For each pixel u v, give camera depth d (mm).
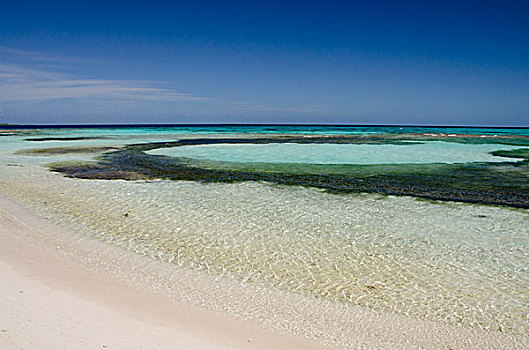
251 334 5559
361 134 64125
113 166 21453
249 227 10539
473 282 7406
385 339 5570
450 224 11000
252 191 15086
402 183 17109
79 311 5793
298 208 12578
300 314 6195
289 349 5230
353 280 7441
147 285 7043
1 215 11008
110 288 6809
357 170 20953
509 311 6375
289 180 17609
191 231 10172
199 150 31797
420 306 6500
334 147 35562
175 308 6219
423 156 28344
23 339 4836
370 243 9414
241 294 6816
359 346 5383
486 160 26109
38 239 9219
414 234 10109
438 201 13703
